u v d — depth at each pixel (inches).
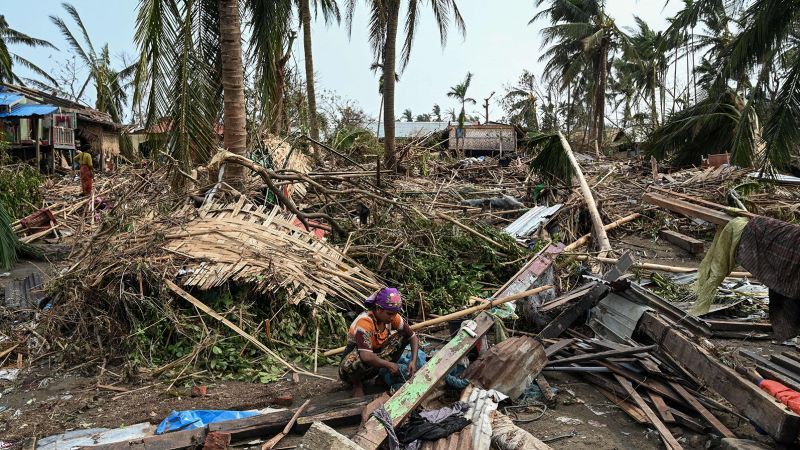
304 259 258.8
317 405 170.6
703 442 152.6
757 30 431.2
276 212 296.5
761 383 153.2
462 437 144.8
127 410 175.8
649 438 157.6
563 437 158.2
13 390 190.7
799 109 412.5
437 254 303.1
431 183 579.2
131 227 272.1
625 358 188.5
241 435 155.8
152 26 313.4
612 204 536.7
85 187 505.4
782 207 479.2
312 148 681.0
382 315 174.6
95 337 219.6
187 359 205.9
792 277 135.6
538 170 480.4
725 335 241.8
